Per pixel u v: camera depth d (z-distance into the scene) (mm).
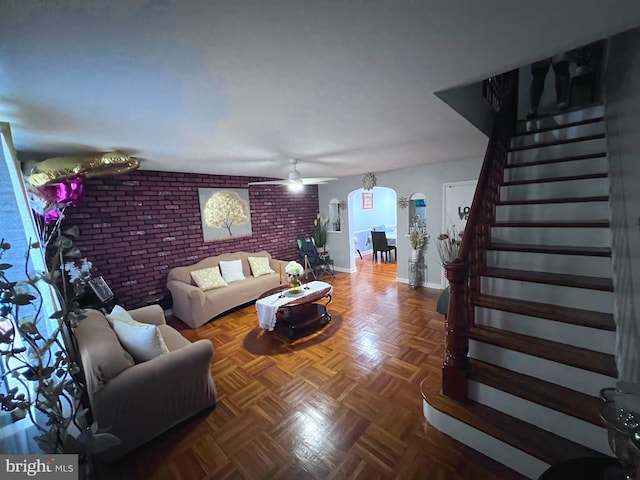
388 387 2236
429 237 4734
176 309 3824
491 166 2217
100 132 1997
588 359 1477
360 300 4316
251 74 1304
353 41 1084
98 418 1579
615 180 1790
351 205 6043
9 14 802
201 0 812
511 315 1816
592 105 2584
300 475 1532
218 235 4590
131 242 3656
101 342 1747
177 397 1868
